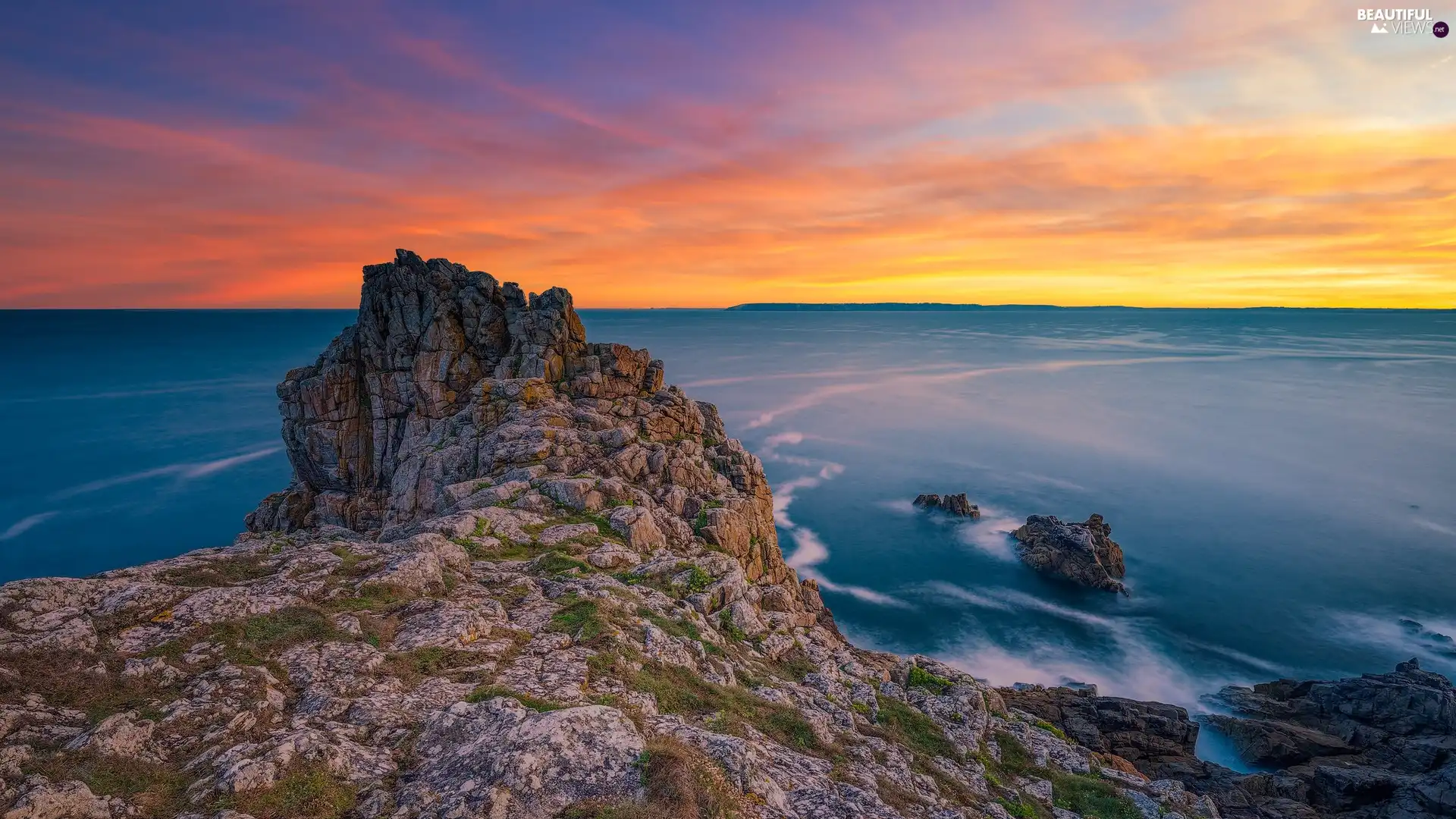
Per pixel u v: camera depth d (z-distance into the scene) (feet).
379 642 55.83
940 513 334.03
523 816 34.81
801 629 103.81
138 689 44.45
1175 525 325.21
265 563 67.77
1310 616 234.58
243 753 38.50
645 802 36.01
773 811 41.63
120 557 334.24
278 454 489.26
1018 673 198.49
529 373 181.37
